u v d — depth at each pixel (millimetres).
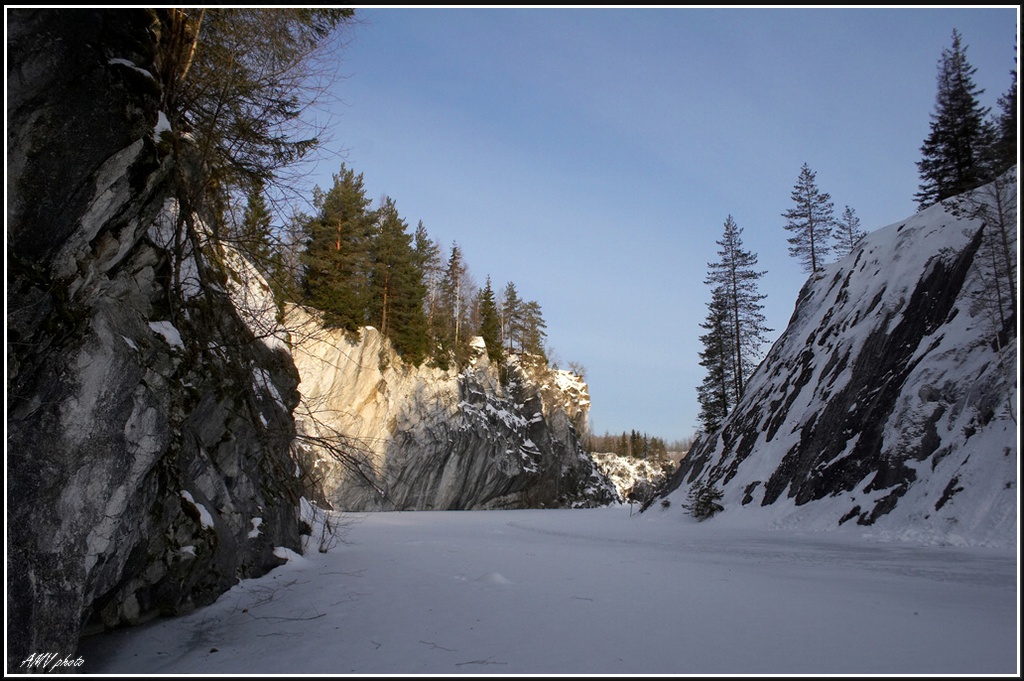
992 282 20594
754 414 32375
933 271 25391
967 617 6754
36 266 5105
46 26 5059
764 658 5340
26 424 4918
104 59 5496
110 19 5609
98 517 5516
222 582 8406
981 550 14078
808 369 29953
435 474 47125
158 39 6746
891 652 5473
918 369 21578
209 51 8367
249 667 5625
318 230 12836
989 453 17141
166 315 7508
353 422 39062
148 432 6113
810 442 24656
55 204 5238
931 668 5035
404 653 5805
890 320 25812
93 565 5488
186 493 7844
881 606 7332
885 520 18250
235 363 9414
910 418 20312
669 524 26406
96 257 5859
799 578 9633
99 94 5410
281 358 12664
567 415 70438
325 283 13836
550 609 7234
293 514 12016
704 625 6445
